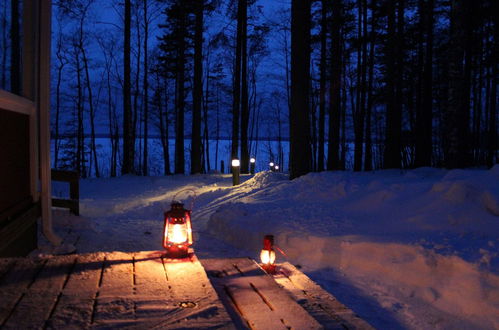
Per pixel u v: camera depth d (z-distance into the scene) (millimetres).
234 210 8906
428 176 10719
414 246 5371
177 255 4746
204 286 3764
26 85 6203
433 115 32875
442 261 4922
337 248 6250
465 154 12117
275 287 4062
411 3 23359
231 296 3828
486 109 30797
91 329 2863
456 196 6414
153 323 2969
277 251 7043
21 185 5836
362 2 25625
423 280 4941
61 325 2916
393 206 7324
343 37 27766
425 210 6625
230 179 18984
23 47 6117
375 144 38375
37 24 6324
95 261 4574
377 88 28516
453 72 12266
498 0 18938
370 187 8656
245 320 3271
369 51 28391
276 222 7766
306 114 13242
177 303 3348
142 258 4742
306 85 13281
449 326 4105
